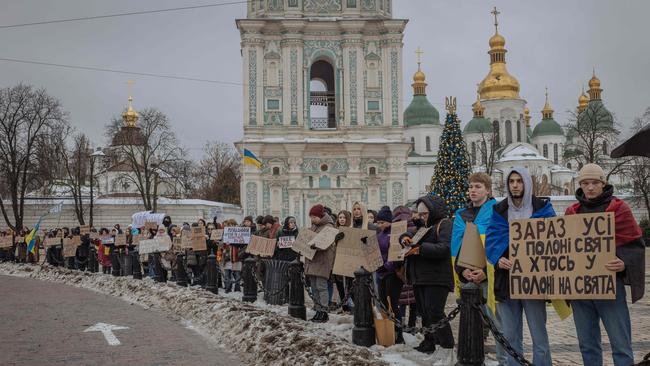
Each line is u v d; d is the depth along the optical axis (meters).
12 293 24.59
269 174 58.31
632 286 8.13
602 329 15.14
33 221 65.44
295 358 11.03
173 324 16.88
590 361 8.81
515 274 8.44
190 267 24.80
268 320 13.79
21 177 62.66
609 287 7.99
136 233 32.56
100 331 15.70
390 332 12.16
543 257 8.33
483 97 103.44
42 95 61.25
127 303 21.56
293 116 58.81
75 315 18.52
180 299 19.41
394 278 12.70
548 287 8.27
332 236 15.27
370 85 59.47
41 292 25.03
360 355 10.42
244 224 22.89
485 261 9.34
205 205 64.88
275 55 59.12
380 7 60.09
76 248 33.53
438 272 10.98
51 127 61.81
